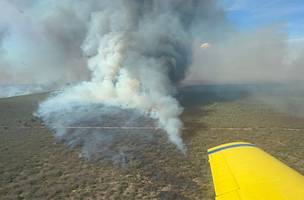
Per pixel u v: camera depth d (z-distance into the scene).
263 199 4.70
